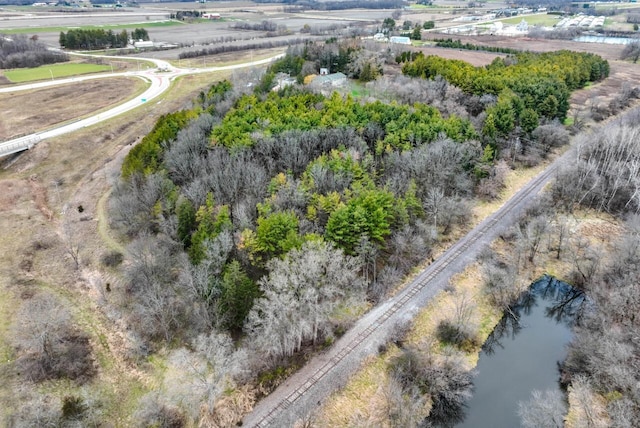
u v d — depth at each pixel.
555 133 114.50
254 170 88.75
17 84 190.25
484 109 125.38
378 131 104.38
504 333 70.06
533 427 52.97
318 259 62.41
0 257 83.81
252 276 70.56
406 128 102.06
